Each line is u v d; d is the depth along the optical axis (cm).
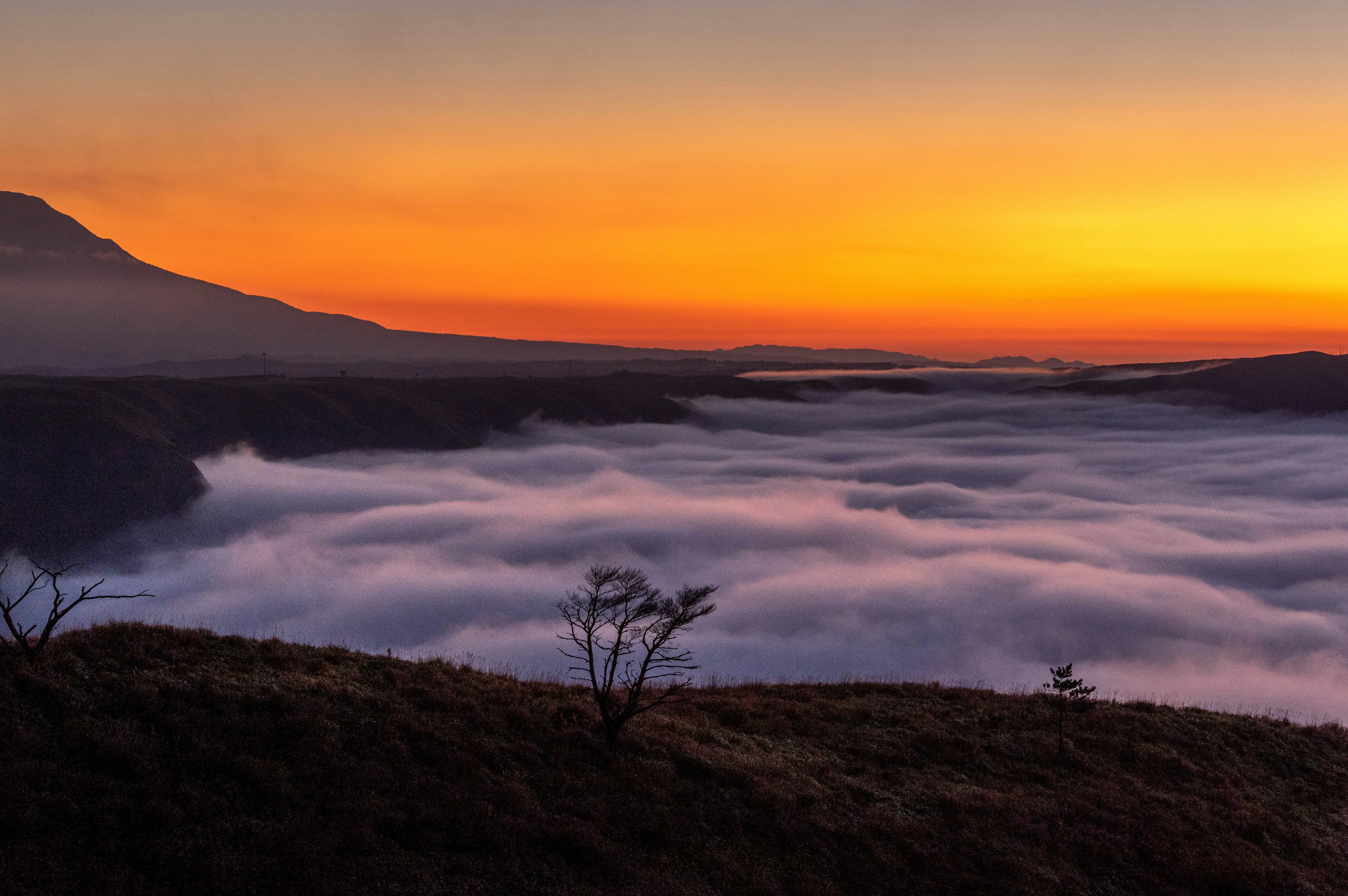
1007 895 1445
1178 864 1623
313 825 1212
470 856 1242
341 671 1777
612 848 1341
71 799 1129
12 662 1378
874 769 1880
